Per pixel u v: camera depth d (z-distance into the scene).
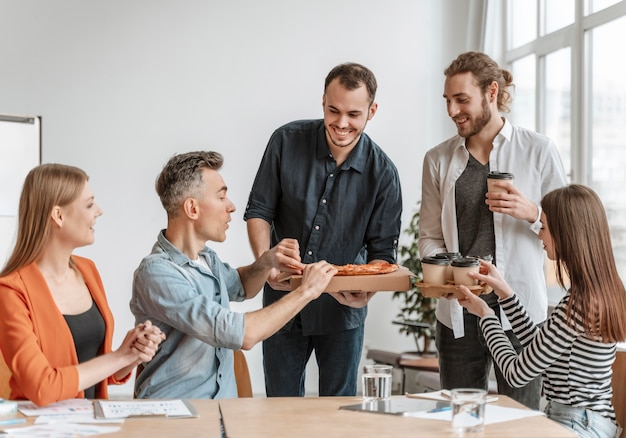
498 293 2.54
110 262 5.70
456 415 1.84
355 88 2.73
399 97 5.93
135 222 5.71
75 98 5.62
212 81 5.75
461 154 2.98
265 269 2.67
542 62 5.05
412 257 5.37
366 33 5.88
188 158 2.40
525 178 2.93
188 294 2.30
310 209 3.05
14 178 5.30
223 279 2.62
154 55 5.70
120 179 5.69
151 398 2.34
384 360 5.35
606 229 2.34
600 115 4.33
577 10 4.51
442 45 5.95
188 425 1.90
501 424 1.91
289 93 5.82
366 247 3.19
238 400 2.19
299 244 3.09
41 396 2.04
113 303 5.69
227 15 5.75
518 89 5.45
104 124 5.66
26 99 5.57
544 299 2.96
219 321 2.26
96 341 2.43
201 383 2.38
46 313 2.24
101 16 5.64
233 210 2.46
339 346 3.06
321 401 2.18
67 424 1.90
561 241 2.35
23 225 2.30
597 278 2.31
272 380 3.13
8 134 5.31
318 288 2.36
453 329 2.91
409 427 1.88
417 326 5.25
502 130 2.93
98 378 2.11
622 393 2.50
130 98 5.68
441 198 3.03
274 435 1.80
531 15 5.20
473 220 2.95
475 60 2.86
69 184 2.29
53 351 2.23
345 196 3.04
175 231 2.42
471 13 5.82
